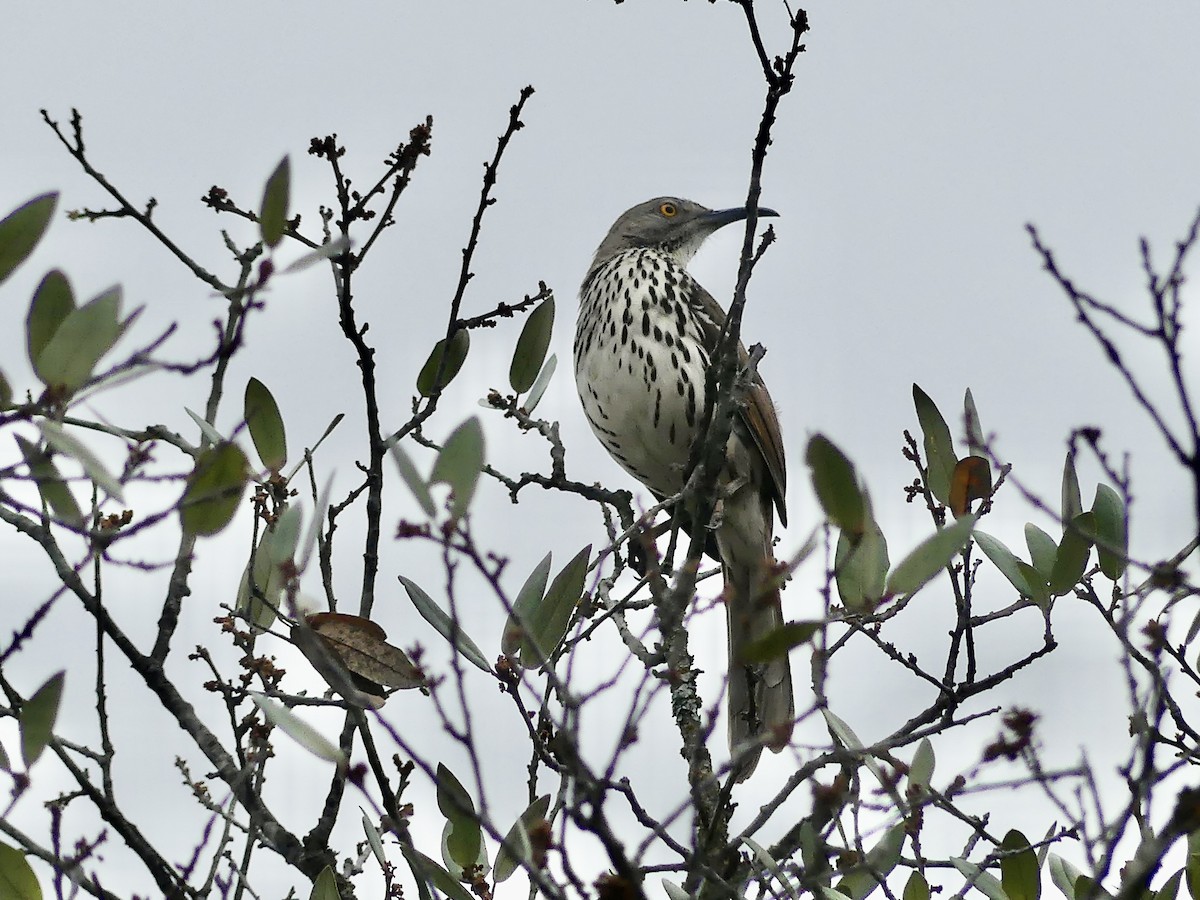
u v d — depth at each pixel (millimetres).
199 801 7148
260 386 7805
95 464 5516
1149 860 5113
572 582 7039
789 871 6348
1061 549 7348
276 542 6387
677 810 5395
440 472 5230
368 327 7875
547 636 6977
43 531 7023
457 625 5238
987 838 7008
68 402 5633
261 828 7340
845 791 6254
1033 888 6848
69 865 6480
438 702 5301
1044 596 7363
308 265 5785
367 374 7883
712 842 6895
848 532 5352
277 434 7848
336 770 7434
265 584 8047
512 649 6711
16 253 5758
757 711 7727
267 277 5738
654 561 7195
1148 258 5043
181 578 7551
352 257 7785
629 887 4918
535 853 5910
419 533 5176
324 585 7867
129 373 5695
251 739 7348
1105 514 7406
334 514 7945
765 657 5176
